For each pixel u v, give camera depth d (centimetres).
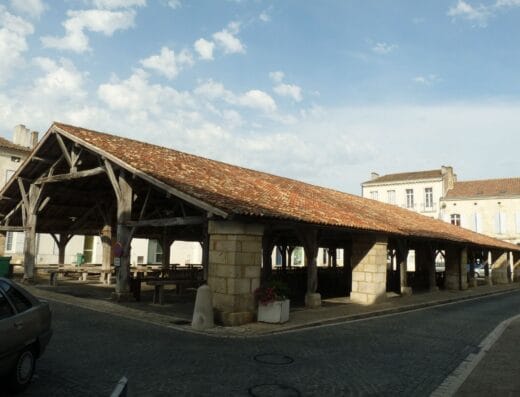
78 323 912
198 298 937
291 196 1487
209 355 698
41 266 1777
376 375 635
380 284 1548
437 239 1923
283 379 591
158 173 1143
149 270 1977
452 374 660
